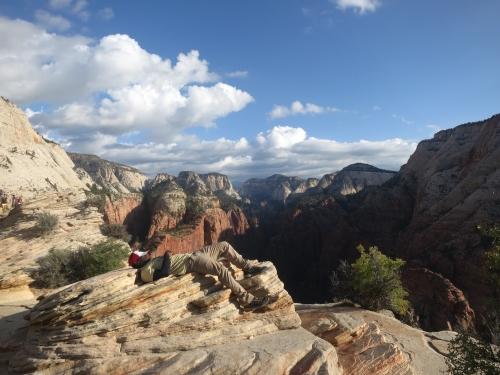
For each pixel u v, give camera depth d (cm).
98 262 1711
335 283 1978
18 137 10312
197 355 761
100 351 743
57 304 777
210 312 859
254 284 934
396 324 1533
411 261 5859
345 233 8344
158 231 9250
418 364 1177
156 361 750
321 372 749
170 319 824
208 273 907
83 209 2644
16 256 1902
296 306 1784
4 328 937
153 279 846
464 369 999
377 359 1030
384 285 1822
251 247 11150
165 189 10400
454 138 8350
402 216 8306
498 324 1130
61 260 1709
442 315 4322
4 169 8269
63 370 724
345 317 1209
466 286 4938
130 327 791
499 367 973
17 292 1559
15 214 2567
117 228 2789
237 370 730
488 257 1177
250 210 15912
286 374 749
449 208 6656
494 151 6638
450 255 5450
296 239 9625
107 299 789
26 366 736
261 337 862
